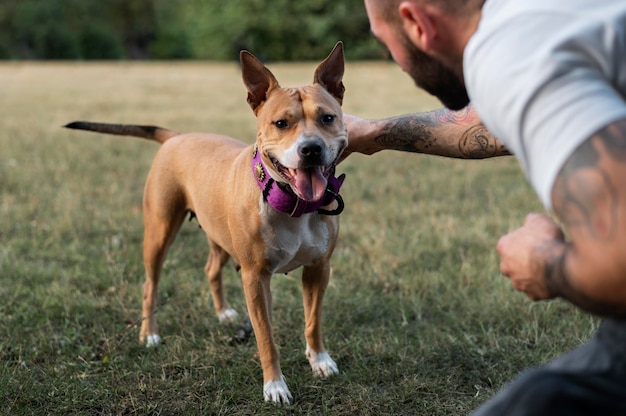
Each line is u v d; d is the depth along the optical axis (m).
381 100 15.24
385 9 1.74
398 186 7.21
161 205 4.14
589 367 1.60
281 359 3.87
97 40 39.22
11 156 8.73
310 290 3.68
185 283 4.87
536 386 1.57
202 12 37.66
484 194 6.91
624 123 1.33
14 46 37.09
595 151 1.33
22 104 14.60
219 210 3.71
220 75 23.72
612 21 1.42
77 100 15.48
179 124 11.71
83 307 4.46
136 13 44.47
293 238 3.42
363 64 28.53
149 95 16.77
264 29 33.00
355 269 5.00
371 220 6.05
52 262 5.18
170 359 3.79
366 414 3.26
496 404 1.65
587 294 1.41
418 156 8.72
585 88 1.37
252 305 3.48
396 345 3.88
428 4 1.64
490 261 5.02
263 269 3.50
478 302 4.41
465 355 3.78
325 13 32.81
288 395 3.43
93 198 6.87
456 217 6.10
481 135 2.78
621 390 1.55
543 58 1.40
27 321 4.26
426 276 4.85
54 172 7.84
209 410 3.33
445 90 1.86
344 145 3.33
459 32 1.66
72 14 39.12
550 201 1.40
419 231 5.68
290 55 33.22
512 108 1.43
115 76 22.95
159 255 4.20
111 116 12.70
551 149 1.37
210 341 4.03
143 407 3.33
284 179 3.24
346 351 3.92
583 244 1.36
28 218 6.22
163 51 45.31
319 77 3.53
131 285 4.82
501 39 1.48
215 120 12.20
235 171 3.61
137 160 8.57
